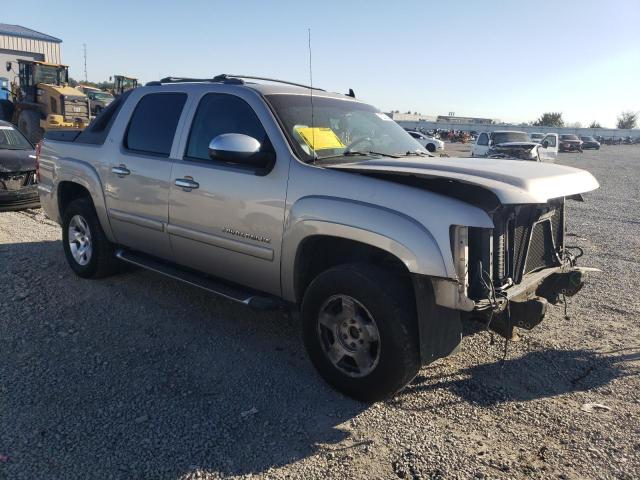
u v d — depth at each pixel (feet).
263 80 15.49
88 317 15.14
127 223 15.99
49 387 11.43
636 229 31.04
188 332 14.43
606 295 18.25
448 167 11.16
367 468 9.14
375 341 10.78
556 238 13.44
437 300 10.15
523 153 65.26
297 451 9.57
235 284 14.01
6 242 22.61
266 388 11.70
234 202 12.79
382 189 10.66
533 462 9.36
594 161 113.70
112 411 10.64
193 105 14.42
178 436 9.91
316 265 12.36
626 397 11.61
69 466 9.02
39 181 20.02
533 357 13.44
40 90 64.49
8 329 14.14
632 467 9.27
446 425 10.44
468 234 10.19
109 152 16.51
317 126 13.10
